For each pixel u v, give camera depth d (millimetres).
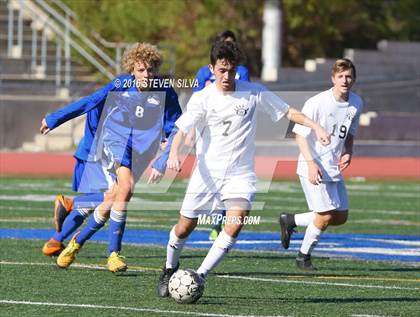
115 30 75188
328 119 23484
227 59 18594
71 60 73312
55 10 77375
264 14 72562
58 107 66312
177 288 19094
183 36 73438
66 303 19188
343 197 24219
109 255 22688
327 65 73188
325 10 77188
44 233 29891
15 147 65375
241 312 18531
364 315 18484
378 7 83438
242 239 29969
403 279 22953
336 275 23422
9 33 72688
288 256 26531
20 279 21875
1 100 65062
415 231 32969
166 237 29938
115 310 18531
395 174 56812
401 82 72625
